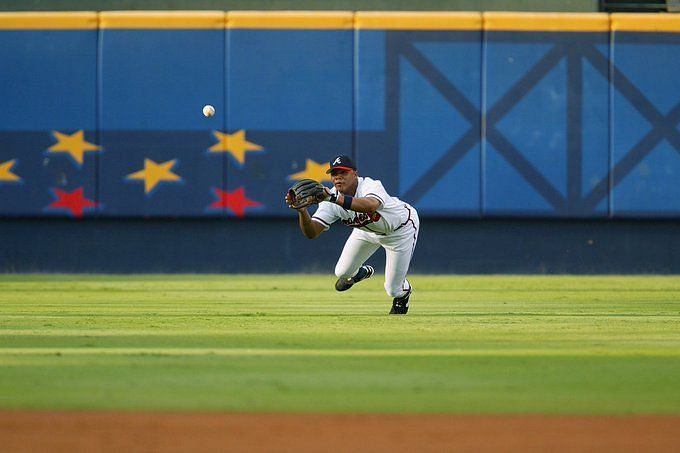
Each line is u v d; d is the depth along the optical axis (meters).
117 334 24.50
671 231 54.44
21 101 53.12
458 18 53.09
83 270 54.12
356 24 53.16
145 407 14.61
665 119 53.31
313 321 28.34
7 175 53.25
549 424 13.58
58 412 14.20
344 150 53.31
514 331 25.45
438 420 13.78
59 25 53.06
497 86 53.16
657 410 14.64
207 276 53.19
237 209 53.31
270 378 17.28
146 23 53.06
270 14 53.09
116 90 53.16
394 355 20.34
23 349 21.19
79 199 53.28
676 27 53.16
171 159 53.25
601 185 53.34
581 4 56.25
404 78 53.22
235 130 53.22
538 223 54.28
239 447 12.03
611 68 53.22
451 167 53.28
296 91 53.22
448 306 35.03
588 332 25.36
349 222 28.97
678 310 33.53
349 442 12.36
